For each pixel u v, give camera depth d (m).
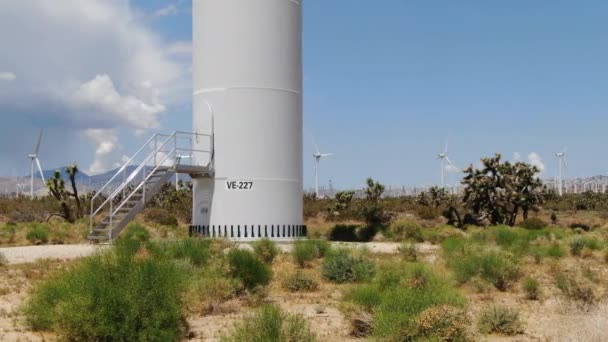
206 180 38.31
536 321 15.49
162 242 25.94
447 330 11.82
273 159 38.09
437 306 12.45
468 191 61.78
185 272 18.23
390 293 13.88
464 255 25.05
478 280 20.98
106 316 11.78
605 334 11.92
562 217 90.19
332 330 14.33
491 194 61.16
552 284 21.67
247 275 19.06
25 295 18.67
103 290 11.98
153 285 12.47
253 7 38.12
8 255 29.14
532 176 62.22
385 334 12.06
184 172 36.72
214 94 38.34
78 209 57.00
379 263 24.95
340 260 23.23
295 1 39.66
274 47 38.44
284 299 18.88
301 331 11.59
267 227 37.66
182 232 42.22
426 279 16.78
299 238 35.38
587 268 24.14
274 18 38.50
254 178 37.66
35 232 37.88
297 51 39.75
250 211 37.47
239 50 38.00
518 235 40.00
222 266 19.20
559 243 37.81
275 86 38.34
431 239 44.28
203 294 16.81
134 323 11.84
